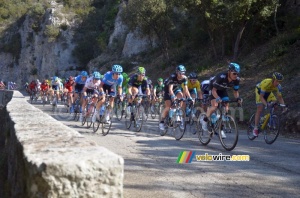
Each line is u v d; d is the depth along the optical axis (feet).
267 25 60.54
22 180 6.61
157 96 40.75
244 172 15.37
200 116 23.07
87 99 32.78
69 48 151.23
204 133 22.50
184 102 24.68
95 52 141.08
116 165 5.98
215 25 63.00
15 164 8.22
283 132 31.09
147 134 27.55
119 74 27.37
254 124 25.22
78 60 149.18
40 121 11.55
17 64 168.76
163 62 84.99
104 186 5.90
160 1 81.05
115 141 23.65
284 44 52.60
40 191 5.60
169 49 90.63
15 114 14.47
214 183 13.60
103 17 154.92
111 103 26.86
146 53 105.19
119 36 128.47
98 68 121.60
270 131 23.85
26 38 167.32
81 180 5.75
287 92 38.37
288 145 23.54
